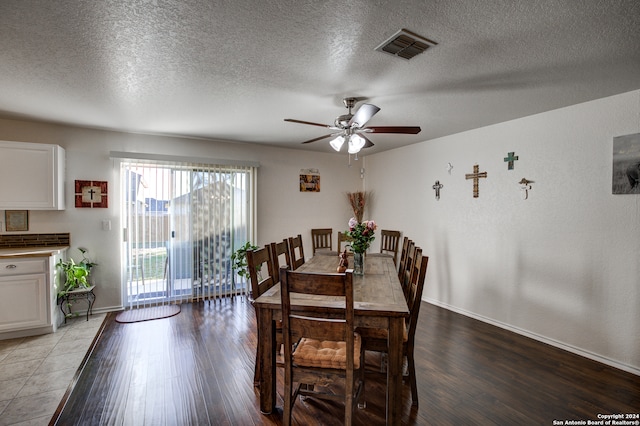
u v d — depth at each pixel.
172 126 3.63
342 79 2.28
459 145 3.94
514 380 2.40
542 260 3.08
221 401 2.12
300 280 1.66
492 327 3.46
